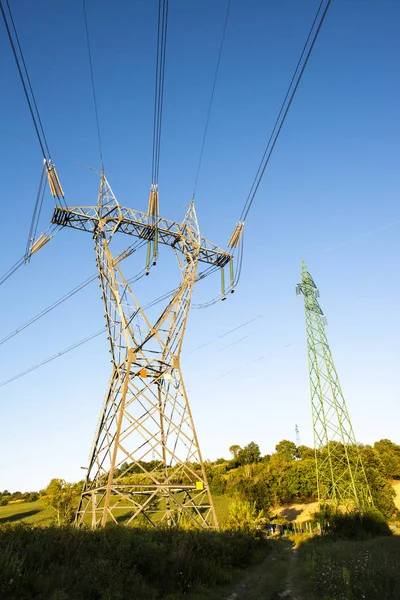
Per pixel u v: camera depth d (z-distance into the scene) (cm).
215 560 2330
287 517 9069
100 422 3061
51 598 1188
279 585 1991
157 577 1761
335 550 2942
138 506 2748
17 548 1503
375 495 7931
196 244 3522
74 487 7938
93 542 1897
